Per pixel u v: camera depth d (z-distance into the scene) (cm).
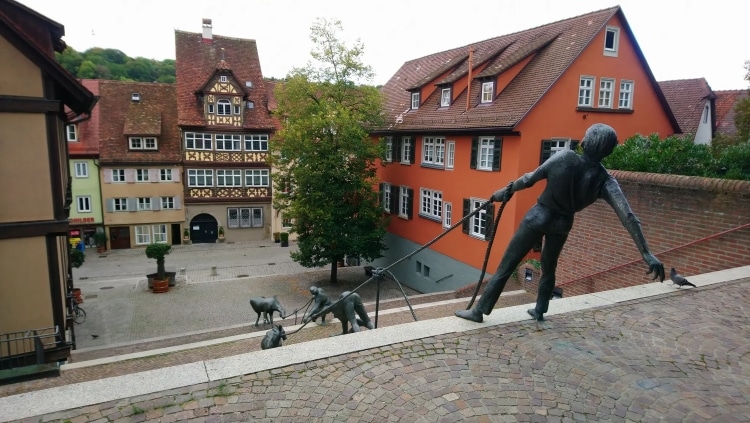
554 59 1836
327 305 908
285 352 518
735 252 880
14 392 844
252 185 3488
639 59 1888
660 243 1029
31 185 1050
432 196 2277
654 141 1316
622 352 529
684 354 525
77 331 1728
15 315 1066
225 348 1129
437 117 2228
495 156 1836
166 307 1997
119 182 3256
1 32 991
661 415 415
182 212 3412
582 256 1223
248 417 405
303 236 2344
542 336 566
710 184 920
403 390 450
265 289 2278
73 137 3183
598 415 415
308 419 405
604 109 1853
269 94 3675
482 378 472
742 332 579
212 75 3247
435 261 2270
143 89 3497
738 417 413
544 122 1750
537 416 413
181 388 446
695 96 2803
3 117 1010
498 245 1859
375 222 2366
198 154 3338
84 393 432
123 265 2902
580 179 493
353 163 2275
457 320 607
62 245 1335
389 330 575
